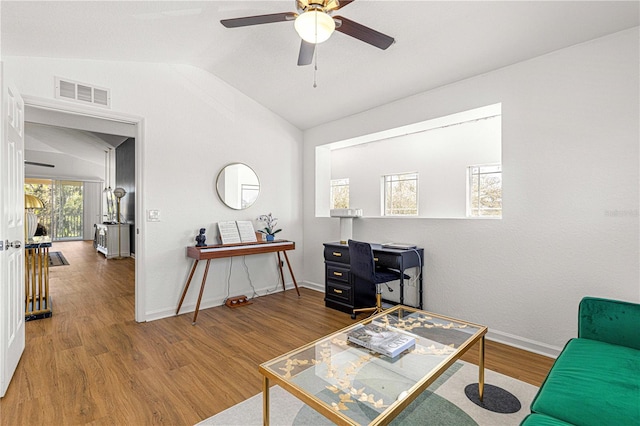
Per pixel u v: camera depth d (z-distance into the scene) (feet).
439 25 7.59
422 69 9.30
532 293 8.25
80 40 7.97
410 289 10.97
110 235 23.25
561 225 7.77
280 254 14.32
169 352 8.13
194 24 8.13
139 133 10.34
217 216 12.17
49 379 6.77
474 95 9.28
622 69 6.95
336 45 8.93
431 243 10.45
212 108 11.97
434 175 12.66
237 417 5.60
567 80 7.66
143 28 7.97
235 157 12.67
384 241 11.94
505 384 6.61
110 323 10.17
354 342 5.93
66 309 11.57
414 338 5.92
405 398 4.21
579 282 7.52
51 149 30.07
